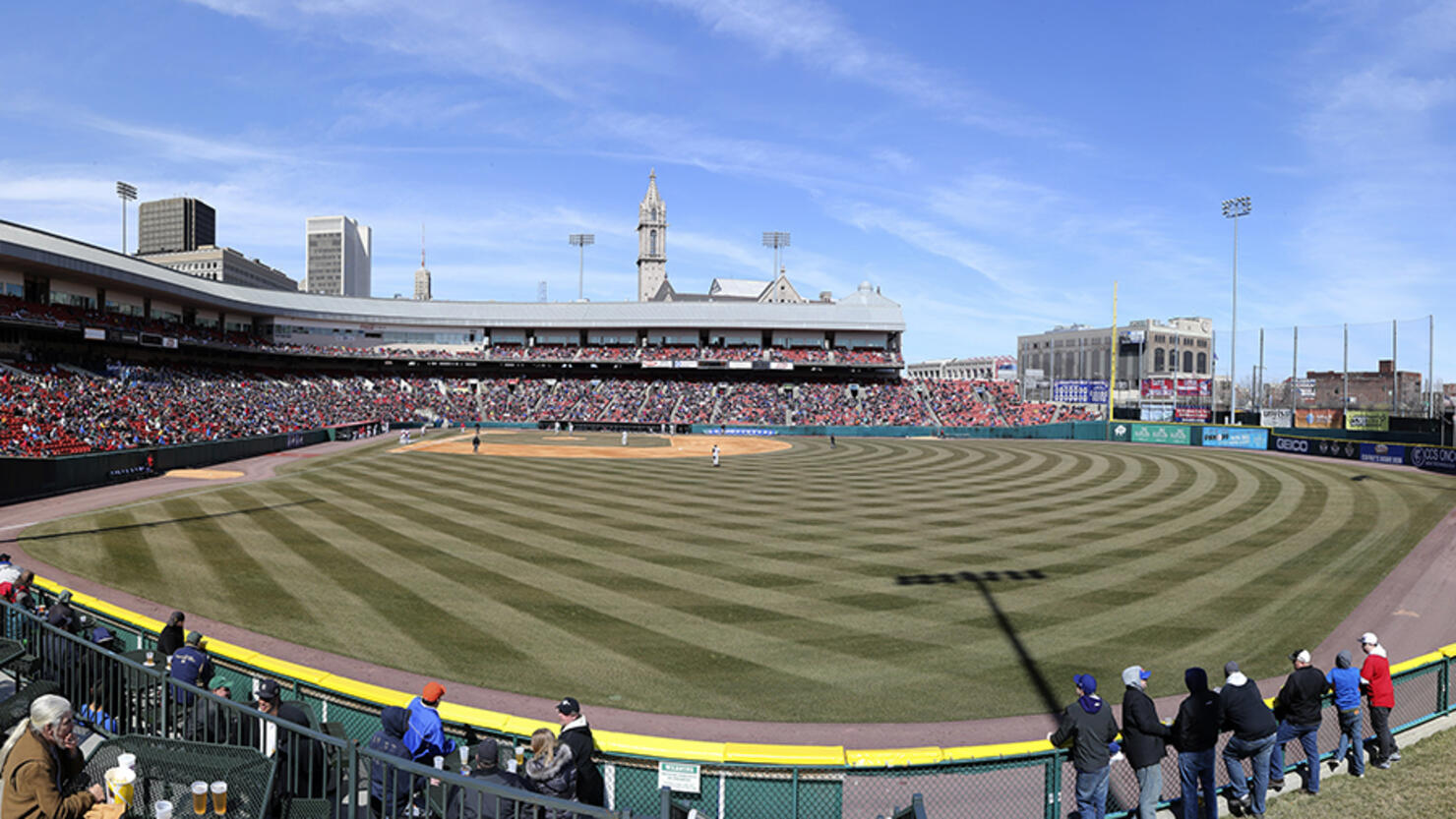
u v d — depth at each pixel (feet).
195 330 233.76
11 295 173.78
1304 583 65.98
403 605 56.90
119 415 161.07
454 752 28.02
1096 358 395.96
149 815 20.21
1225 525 91.86
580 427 286.66
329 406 254.47
